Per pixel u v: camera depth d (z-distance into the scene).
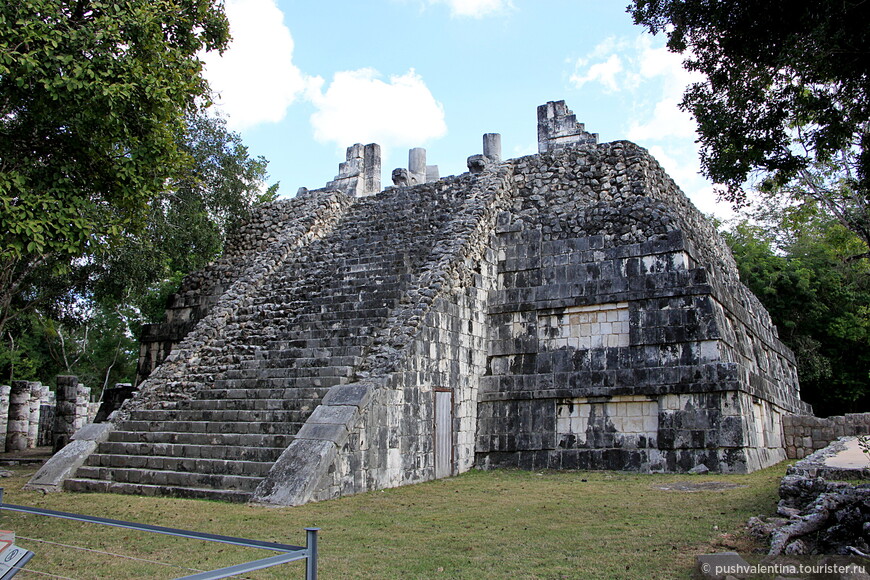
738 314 17.20
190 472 11.64
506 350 16.19
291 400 12.80
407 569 6.54
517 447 15.30
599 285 15.60
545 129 20.36
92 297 23.12
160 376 15.09
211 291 20.53
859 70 8.09
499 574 6.32
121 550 7.59
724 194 9.94
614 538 7.57
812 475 8.91
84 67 9.16
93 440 13.22
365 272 16.56
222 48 12.58
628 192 16.55
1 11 8.64
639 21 9.77
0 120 9.70
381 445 12.11
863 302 29.56
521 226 17.12
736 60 9.30
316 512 9.45
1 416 26.78
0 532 5.93
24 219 8.97
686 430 13.89
